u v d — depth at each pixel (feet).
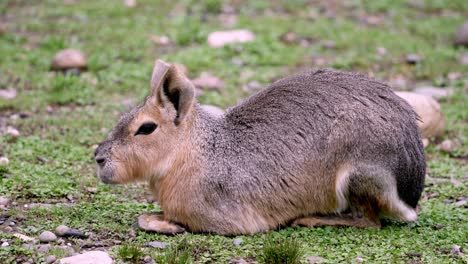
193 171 53.67
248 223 53.83
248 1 130.41
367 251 50.08
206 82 92.17
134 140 53.67
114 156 53.67
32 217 55.26
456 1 137.90
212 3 124.16
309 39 112.98
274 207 54.24
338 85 55.31
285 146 53.98
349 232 53.83
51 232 51.80
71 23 115.24
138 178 54.80
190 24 115.24
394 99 55.11
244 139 54.60
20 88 90.27
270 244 49.16
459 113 84.99
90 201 60.08
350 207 54.60
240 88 92.58
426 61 105.09
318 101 54.60
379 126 53.36
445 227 55.31
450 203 61.67
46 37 108.99
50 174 64.44
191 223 53.98
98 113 83.61
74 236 52.21
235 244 51.52
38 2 127.54
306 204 54.60
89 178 64.80
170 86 53.26
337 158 53.47
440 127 78.18
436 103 78.59
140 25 115.34
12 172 63.93
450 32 119.96
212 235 53.88
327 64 102.22
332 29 117.50
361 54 107.34
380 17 128.06
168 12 122.93
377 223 54.80
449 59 107.04
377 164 53.06
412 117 55.42
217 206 53.47
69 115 82.84
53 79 92.38
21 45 105.91
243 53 103.96
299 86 56.08
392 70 102.22
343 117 53.57
